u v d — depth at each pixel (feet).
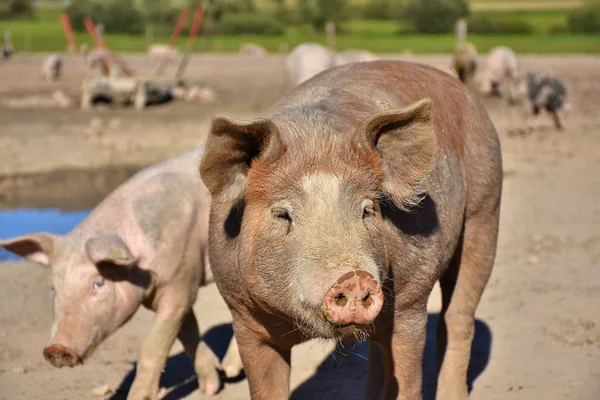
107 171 19.66
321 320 5.15
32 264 12.92
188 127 25.77
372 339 6.45
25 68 44.91
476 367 8.80
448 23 103.35
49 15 126.41
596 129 25.66
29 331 10.09
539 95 25.35
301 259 5.22
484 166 7.24
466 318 7.43
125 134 24.36
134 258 7.84
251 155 5.68
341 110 6.20
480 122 7.37
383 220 5.92
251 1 123.75
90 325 7.91
